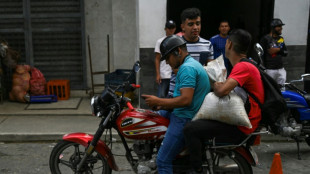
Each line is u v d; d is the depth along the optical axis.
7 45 6.73
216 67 3.01
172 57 2.93
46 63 7.55
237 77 2.76
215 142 3.01
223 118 2.81
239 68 2.78
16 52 6.81
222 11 11.30
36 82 6.84
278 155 3.28
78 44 7.51
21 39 7.40
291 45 6.01
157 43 5.30
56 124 5.61
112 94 3.23
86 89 7.44
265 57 5.65
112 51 7.65
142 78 6.10
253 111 2.89
